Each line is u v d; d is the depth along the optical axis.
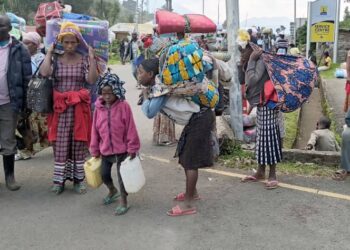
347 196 5.18
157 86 4.50
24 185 5.84
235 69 6.96
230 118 7.31
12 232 4.51
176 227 4.53
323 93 13.02
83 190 5.50
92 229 4.54
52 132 5.44
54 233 4.47
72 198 5.37
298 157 6.35
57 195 5.47
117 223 4.66
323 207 4.90
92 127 5.02
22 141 6.68
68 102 5.30
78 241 4.30
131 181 4.75
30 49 6.64
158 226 4.56
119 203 5.18
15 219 4.81
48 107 5.29
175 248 4.12
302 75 5.28
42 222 4.73
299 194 5.26
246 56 5.79
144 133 8.53
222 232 4.39
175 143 7.72
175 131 8.43
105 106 4.89
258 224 4.54
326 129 7.22
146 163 6.62
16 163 6.77
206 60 4.79
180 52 4.37
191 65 4.37
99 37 6.12
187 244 4.19
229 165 6.29
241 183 5.65
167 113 4.63
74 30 5.21
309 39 21.55
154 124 7.66
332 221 4.57
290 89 5.21
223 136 6.62
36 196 5.46
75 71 5.36
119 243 4.24
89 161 5.07
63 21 6.15
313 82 5.31
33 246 4.22
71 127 5.40
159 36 6.36
